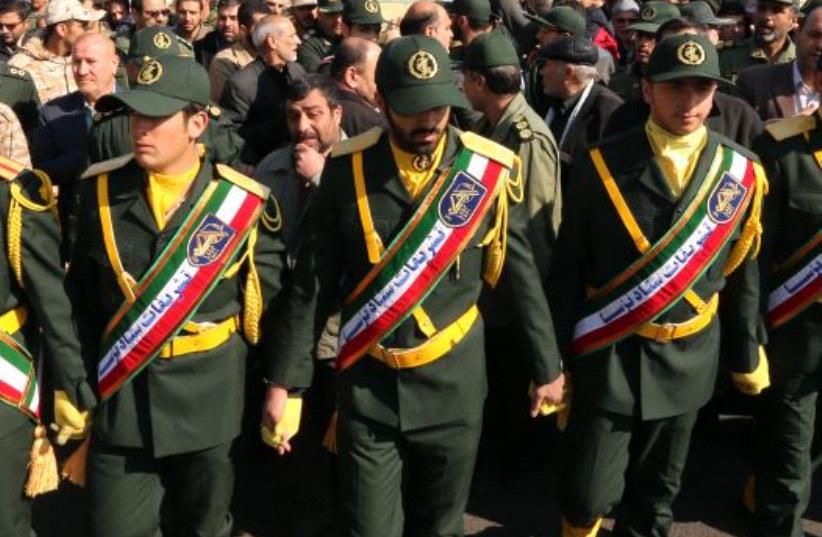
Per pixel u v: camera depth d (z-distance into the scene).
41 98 6.65
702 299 3.66
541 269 4.34
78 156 5.46
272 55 5.85
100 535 3.49
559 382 3.62
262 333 3.62
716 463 5.11
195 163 3.38
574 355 3.79
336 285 3.49
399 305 3.36
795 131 3.91
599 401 3.71
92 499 3.48
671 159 3.57
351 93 5.05
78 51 5.44
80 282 3.45
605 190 3.62
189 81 3.25
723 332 3.92
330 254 3.44
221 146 4.87
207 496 3.56
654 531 4.01
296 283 3.46
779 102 5.45
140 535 3.50
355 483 3.47
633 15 8.40
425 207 3.33
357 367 3.46
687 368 3.69
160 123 3.20
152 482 3.51
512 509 4.77
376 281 3.38
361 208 3.35
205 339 3.40
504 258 3.50
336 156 3.42
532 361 3.58
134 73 5.46
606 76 6.57
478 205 3.36
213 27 8.98
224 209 3.36
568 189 3.76
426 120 3.21
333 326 4.21
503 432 4.91
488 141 3.44
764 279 3.89
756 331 3.86
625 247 3.62
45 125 5.55
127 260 3.33
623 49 8.80
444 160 3.37
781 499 4.20
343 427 3.49
